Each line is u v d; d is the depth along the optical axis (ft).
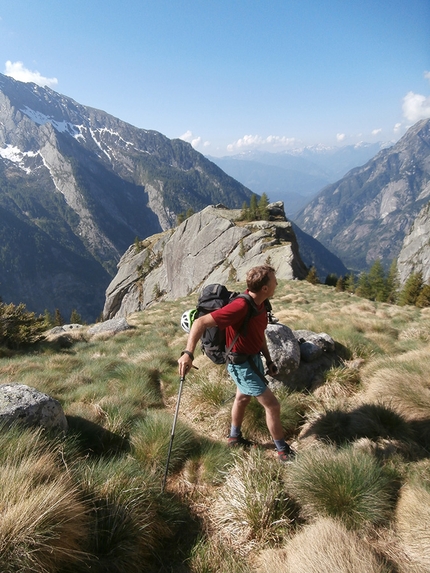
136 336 46.85
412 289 223.10
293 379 18.49
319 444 13.38
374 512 9.18
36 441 10.25
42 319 49.65
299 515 9.95
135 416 16.07
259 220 318.45
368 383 18.17
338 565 7.34
